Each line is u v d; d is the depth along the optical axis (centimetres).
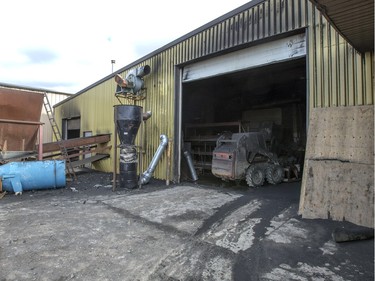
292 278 271
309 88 521
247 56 674
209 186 765
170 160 855
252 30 630
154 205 566
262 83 1107
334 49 493
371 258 296
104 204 590
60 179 769
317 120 468
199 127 1089
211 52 730
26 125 869
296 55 573
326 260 300
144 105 988
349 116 433
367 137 400
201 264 309
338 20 332
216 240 374
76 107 1545
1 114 821
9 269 294
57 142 1005
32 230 417
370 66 449
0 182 689
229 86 1166
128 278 279
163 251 344
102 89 1282
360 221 374
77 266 303
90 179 982
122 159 777
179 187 765
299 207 443
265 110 1232
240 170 734
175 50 855
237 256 326
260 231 389
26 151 879
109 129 1209
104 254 334
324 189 421
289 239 355
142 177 822
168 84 883
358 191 388
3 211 531
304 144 1030
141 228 431
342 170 412
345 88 477
